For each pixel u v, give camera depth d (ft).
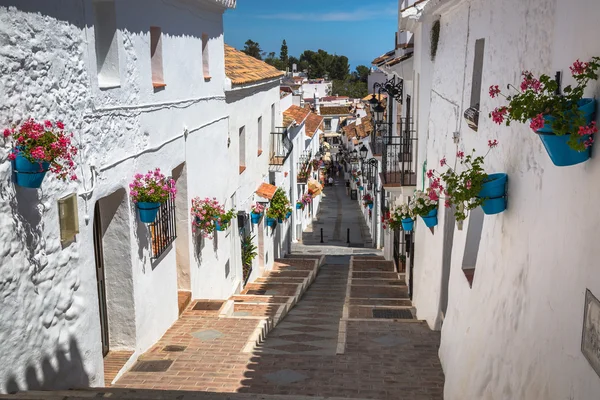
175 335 28.50
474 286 20.45
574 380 11.62
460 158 25.73
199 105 34.40
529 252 15.15
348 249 87.76
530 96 12.27
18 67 15.43
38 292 16.53
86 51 19.76
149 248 26.43
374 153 56.95
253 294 47.91
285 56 335.67
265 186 55.88
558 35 13.91
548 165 14.08
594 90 11.56
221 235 39.99
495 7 20.24
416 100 44.96
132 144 24.27
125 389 17.72
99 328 20.62
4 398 14.42
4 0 14.76
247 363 25.29
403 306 41.57
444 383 23.56
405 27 45.32
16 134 15.11
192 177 33.14
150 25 26.45
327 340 30.83
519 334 15.23
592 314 10.96
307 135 103.60
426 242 35.94
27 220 15.89
